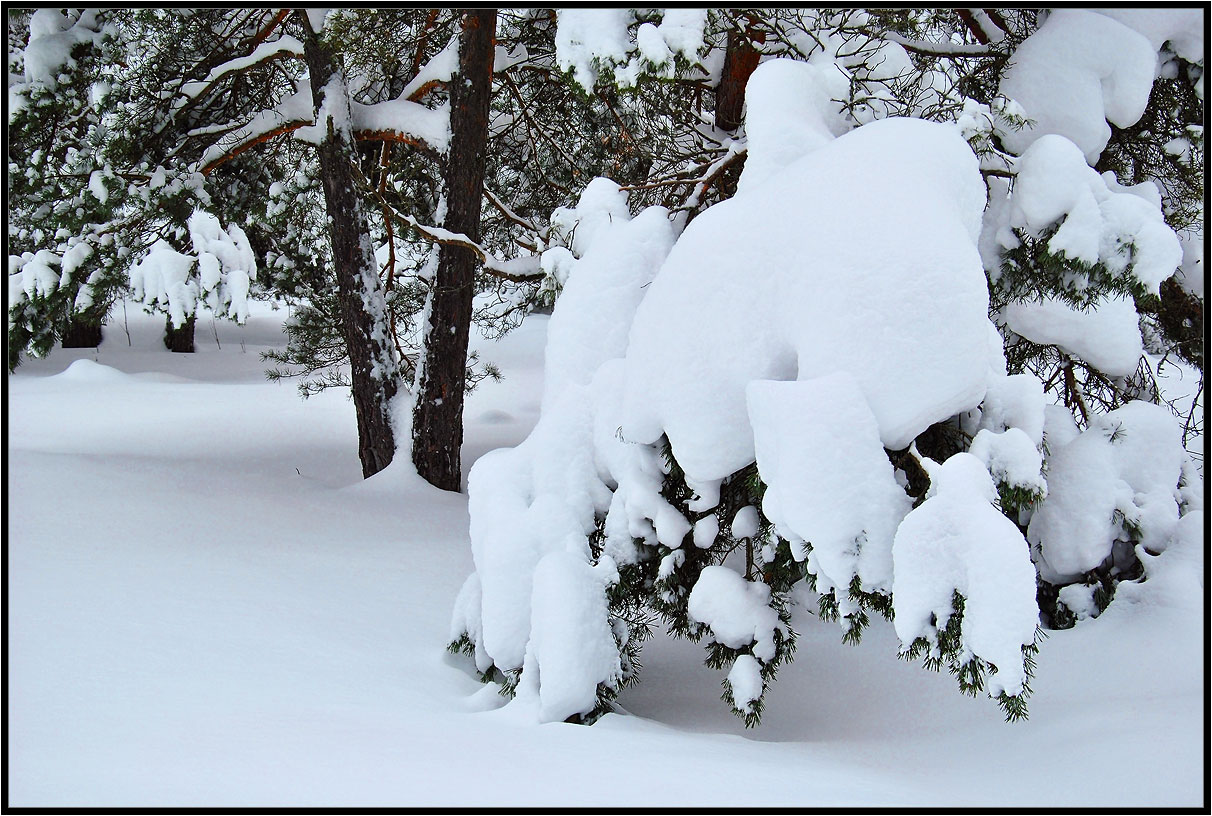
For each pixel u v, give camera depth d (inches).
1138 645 165.6
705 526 161.5
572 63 193.6
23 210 333.4
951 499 127.8
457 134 346.6
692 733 151.3
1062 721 145.3
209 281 275.9
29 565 210.5
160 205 315.9
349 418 615.2
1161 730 132.3
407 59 372.5
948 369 134.9
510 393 766.5
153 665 157.8
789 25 206.5
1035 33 207.0
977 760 136.7
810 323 141.7
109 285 314.5
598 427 173.5
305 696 150.7
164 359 915.4
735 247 153.3
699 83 231.6
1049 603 189.0
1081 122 194.4
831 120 187.5
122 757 110.2
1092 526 179.5
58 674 146.7
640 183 216.7
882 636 208.1
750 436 149.7
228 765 108.6
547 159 390.3
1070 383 215.6
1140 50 195.9
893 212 142.2
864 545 133.6
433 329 365.4
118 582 205.3
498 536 165.8
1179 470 185.2
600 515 174.4
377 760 114.0
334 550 259.0
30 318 321.7
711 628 158.4
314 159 397.7
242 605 200.1
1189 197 222.2
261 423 576.1
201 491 321.4
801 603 217.0
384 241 418.0
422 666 179.5
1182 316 233.1
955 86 190.7
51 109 320.2
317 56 341.1
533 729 138.6
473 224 360.2
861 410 135.0
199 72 361.7
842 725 167.2
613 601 163.3
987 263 180.7
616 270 187.0
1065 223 167.9
